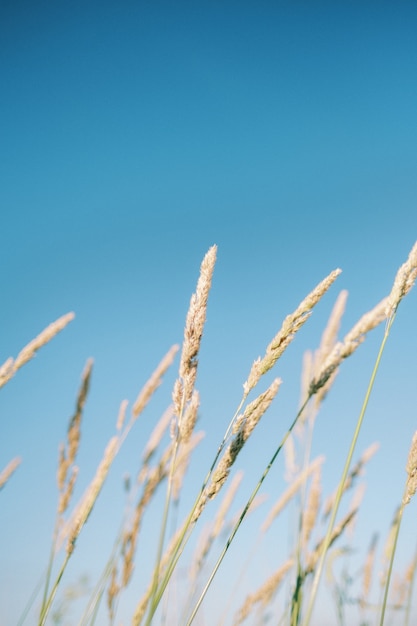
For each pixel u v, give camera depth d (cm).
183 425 81
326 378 83
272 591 105
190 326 82
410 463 83
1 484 107
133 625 91
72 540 91
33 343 100
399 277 83
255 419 81
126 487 102
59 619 103
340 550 110
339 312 110
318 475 106
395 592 107
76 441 100
